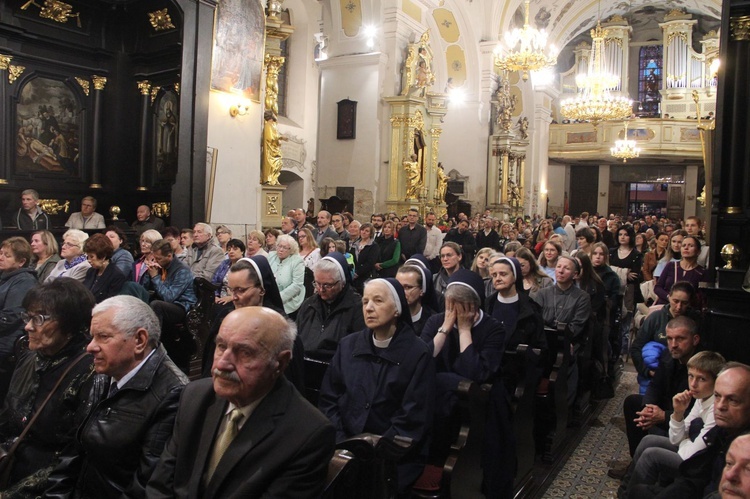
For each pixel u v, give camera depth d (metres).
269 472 2.02
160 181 9.36
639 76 33.16
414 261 4.75
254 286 3.85
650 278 9.10
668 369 4.22
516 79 26.33
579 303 5.89
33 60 8.52
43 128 8.70
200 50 8.88
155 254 5.93
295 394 2.22
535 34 15.98
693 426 3.51
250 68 10.03
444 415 3.49
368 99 15.75
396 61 15.88
